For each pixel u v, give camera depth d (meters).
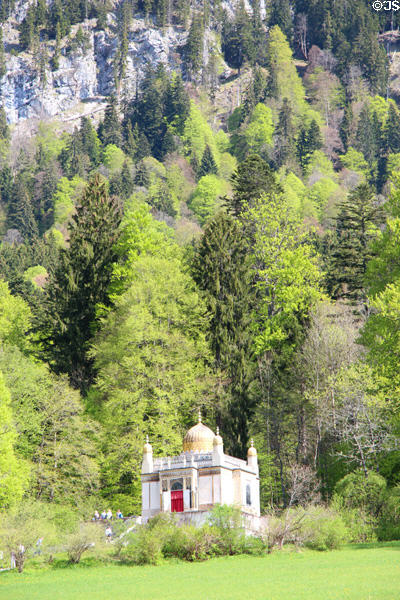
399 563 54.75
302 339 100.19
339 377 88.44
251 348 102.50
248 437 95.00
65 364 104.88
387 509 74.44
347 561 57.62
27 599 48.53
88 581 55.97
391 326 81.31
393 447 80.25
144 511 78.19
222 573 55.94
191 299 101.19
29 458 88.69
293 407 98.75
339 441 88.44
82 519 80.19
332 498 81.19
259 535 69.69
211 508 74.62
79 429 89.50
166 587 50.88
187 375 95.50
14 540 63.97
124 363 94.06
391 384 81.44
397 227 87.31
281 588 47.38
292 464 91.81
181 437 90.00
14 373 93.06
